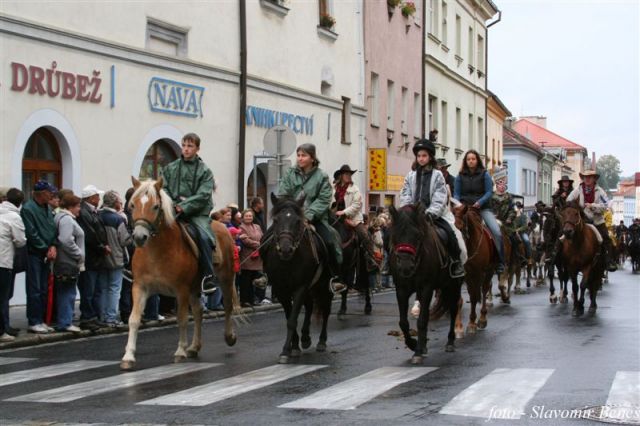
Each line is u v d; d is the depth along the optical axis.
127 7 20.00
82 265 13.98
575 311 17.33
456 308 12.32
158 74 20.95
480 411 7.97
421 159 12.16
